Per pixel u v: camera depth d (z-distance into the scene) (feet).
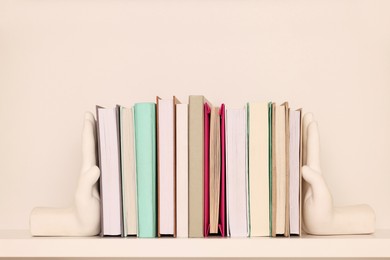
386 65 3.88
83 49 3.95
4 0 3.99
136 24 3.95
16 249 3.04
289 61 3.90
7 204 3.88
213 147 3.18
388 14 3.90
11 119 3.93
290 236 3.18
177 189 3.14
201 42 3.92
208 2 3.94
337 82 3.88
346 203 3.82
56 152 3.90
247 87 3.89
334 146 3.84
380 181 3.82
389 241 2.97
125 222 3.17
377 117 3.85
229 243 2.97
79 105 3.92
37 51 3.96
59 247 3.02
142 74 3.92
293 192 3.20
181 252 2.98
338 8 3.92
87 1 3.97
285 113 3.18
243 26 3.93
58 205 3.87
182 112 3.17
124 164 3.20
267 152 3.16
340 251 2.97
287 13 3.93
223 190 3.17
